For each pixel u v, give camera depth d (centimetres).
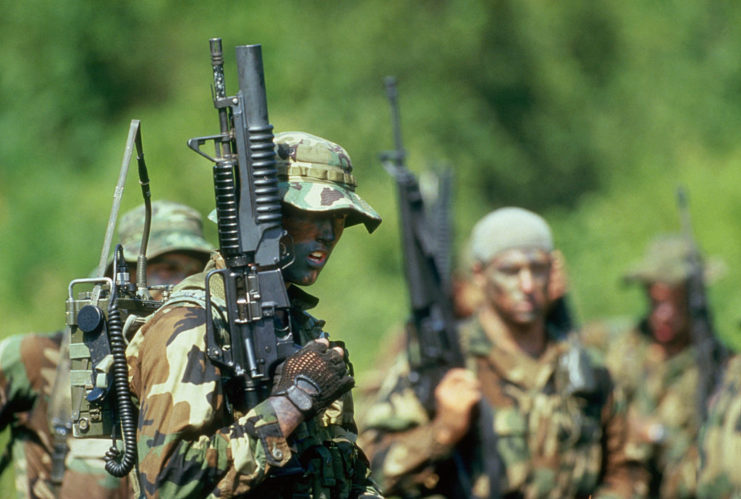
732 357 2225
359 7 5922
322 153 1063
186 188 4469
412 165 5503
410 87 5931
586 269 4741
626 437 1684
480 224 1717
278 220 1023
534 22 6334
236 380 1007
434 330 1639
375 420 1608
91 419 1012
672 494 2130
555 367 1652
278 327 1023
